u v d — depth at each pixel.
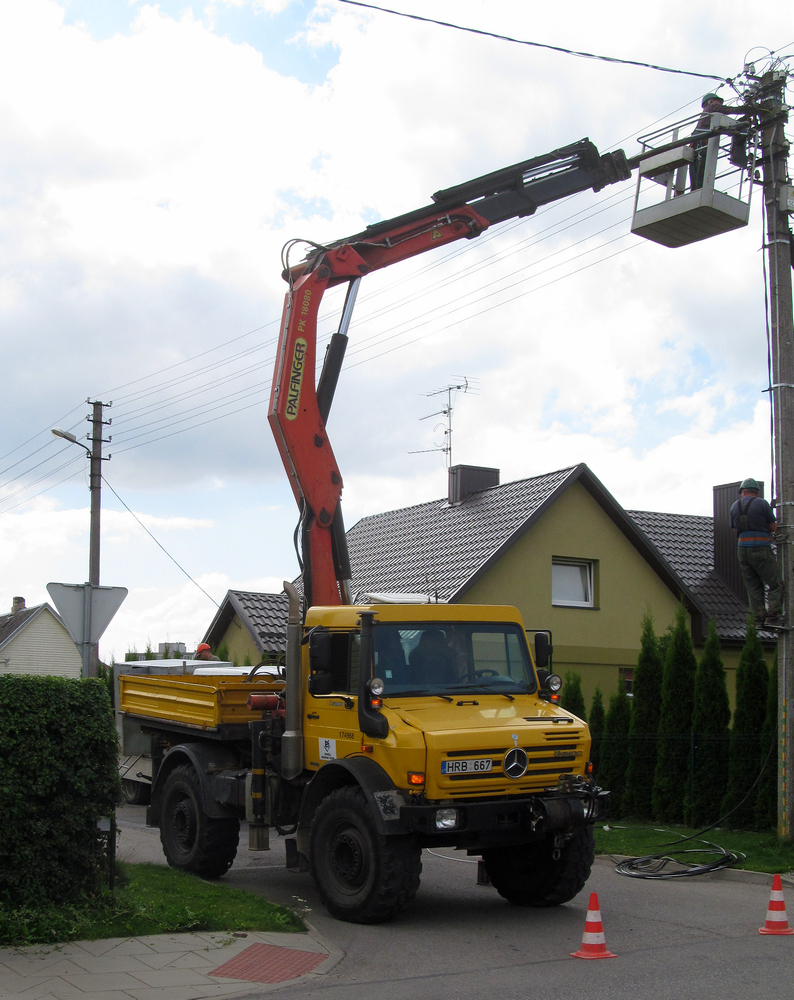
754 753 13.85
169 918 7.73
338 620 9.44
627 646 21.53
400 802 8.25
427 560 21.55
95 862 7.93
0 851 7.42
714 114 11.96
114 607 11.23
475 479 24.11
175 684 11.54
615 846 13.03
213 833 10.36
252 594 25.12
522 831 8.48
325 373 11.26
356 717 8.86
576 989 6.51
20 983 6.30
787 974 6.86
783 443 12.20
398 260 11.80
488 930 8.30
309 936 7.86
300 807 9.23
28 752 7.54
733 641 21.81
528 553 20.61
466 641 9.45
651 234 12.48
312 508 10.68
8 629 49.41
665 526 25.66
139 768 16.94
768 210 12.45
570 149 12.42
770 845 11.88
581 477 21.47
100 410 29.38
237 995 6.33
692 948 7.65
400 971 7.01
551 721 8.91
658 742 15.27
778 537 12.11
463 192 12.03
